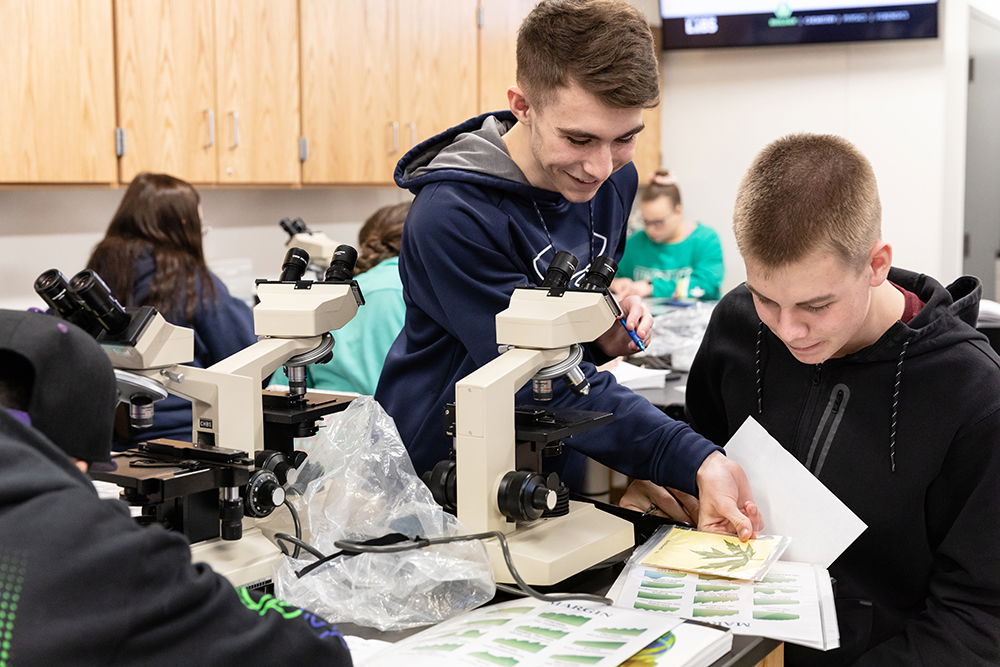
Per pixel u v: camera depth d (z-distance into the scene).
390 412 1.61
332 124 3.96
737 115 5.66
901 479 1.37
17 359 0.86
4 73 2.91
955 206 5.23
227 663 0.84
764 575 1.28
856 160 1.23
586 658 1.02
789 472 1.43
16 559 0.76
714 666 1.05
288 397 1.45
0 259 3.38
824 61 5.38
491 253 1.47
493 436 1.27
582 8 1.34
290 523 1.39
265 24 3.66
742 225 1.27
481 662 1.02
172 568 0.83
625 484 2.33
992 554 1.29
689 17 5.48
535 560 1.25
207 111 3.49
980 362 1.34
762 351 1.54
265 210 4.29
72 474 0.84
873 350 1.38
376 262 2.85
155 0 3.30
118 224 2.66
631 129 1.40
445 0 4.40
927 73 5.14
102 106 3.17
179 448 1.29
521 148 1.52
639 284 4.17
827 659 1.35
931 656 1.29
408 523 1.30
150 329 1.26
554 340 1.28
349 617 1.20
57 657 0.76
